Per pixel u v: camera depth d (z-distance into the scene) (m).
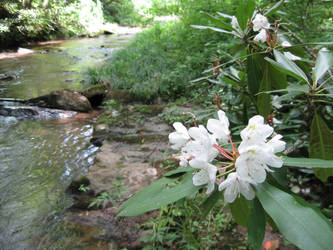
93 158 3.70
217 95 2.20
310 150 1.43
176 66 6.14
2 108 5.22
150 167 3.11
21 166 3.53
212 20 1.56
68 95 5.36
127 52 8.11
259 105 1.50
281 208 0.76
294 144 1.82
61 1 13.74
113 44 11.73
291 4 3.03
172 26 8.88
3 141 4.18
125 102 5.47
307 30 2.95
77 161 3.64
